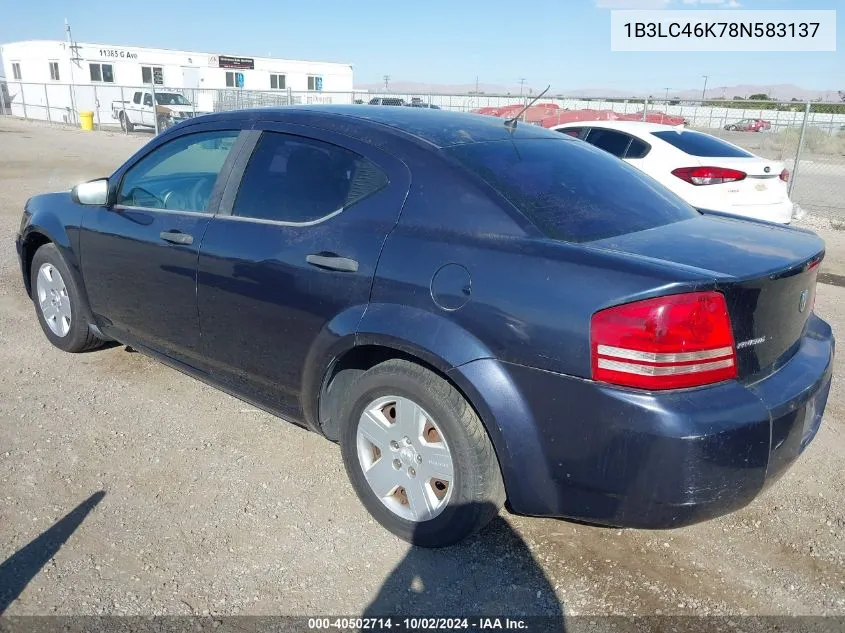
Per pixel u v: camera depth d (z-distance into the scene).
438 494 2.88
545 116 17.50
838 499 3.41
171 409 4.11
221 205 3.54
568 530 3.12
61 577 2.69
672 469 2.31
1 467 3.42
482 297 2.60
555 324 2.44
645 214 3.09
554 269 2.50
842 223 11.30
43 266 4.77
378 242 2.91
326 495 3.32
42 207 4.66
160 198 3.91
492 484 2.73
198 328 3.66
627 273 2.39
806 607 2.69
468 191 2.81
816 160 16.05
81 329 4.60
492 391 2.56
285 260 3.17
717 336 2.37
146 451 3.64
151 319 3.94
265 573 2.78
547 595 2.72
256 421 4.02
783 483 3.54
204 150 3.76
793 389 2.61
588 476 2.46
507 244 2.64
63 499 3.19
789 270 2.59
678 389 2.36
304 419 3.32
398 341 2.76
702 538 3.09
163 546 2.90
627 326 2.34
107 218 4.12
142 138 25.97
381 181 3.03
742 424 2.35
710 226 3.12
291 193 3.30
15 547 2.85
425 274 2.75
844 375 4.92
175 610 2.56
